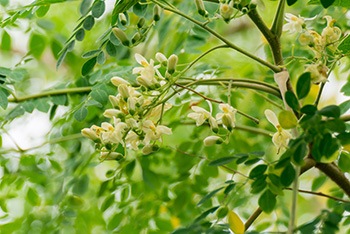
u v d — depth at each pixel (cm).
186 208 130
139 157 130
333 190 125
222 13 101
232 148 131
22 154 132
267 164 98
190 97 128
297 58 105
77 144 132
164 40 128
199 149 130
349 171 105
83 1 106
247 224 103
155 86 101
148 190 131
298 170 94
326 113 93
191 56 133
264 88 108
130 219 132
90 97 116
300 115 99
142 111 100
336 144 94
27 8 116
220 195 129
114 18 106
